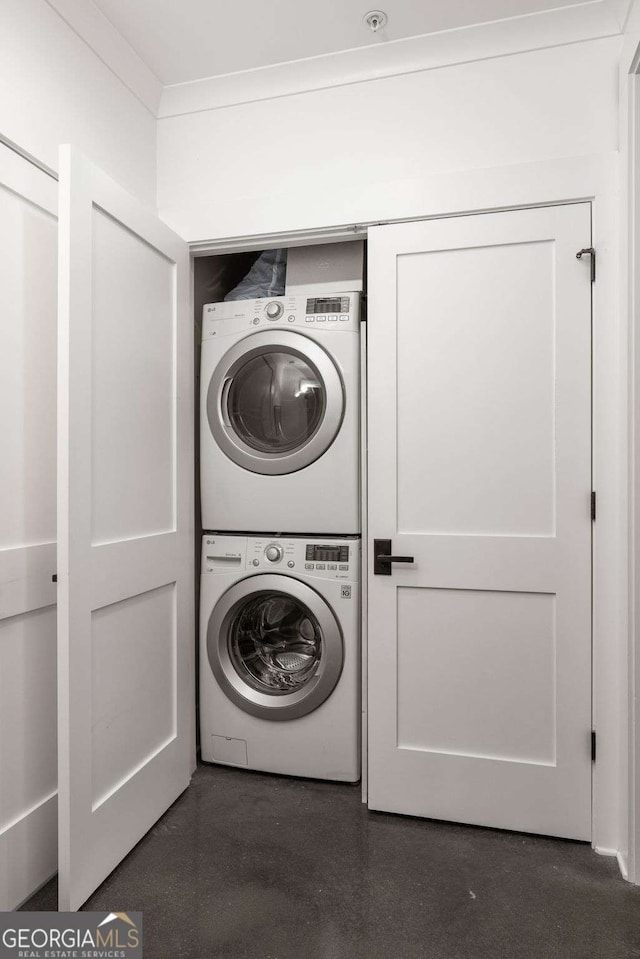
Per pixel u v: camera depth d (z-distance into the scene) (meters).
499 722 1.80
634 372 1.57
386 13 1.70
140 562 1.70
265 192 2.00
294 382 2.12
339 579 2.02
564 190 1.71
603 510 1.70
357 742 2.03
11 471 1.45
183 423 2.01
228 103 2.03
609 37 1.69
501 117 1.79
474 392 1.81
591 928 1.40
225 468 2.15
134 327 1.71
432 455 1.85
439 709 1.85
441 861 1.65
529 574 1.77
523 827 1.77
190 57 1.90
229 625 2.16
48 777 1.56
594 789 1.71
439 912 1.45
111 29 1.75
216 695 2.16
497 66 1.79
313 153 1.95
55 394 1.61
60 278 1.38
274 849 1.70
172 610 1.93
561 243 1.73
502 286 1.79
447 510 1.84
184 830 1.79
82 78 1.70
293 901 1.48
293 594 2.04
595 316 1.70
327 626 2.01
